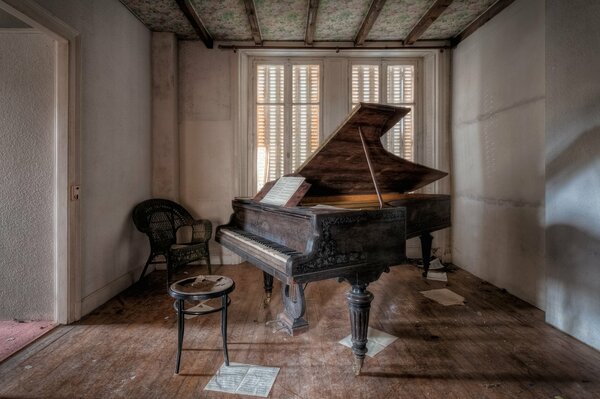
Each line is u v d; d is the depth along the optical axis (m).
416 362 2.05
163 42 4.18
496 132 3.50
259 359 2.09
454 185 4.41
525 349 2.21
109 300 3.15
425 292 3.34
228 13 3.71
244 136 4.57
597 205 2.16
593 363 2.03
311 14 3.63
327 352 2.17
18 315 2.66
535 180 2.95
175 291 1.88
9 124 2.60
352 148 2.32
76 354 2.15
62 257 2.60
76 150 2.66
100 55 3.05
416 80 4.72
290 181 2.36
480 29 3.78
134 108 3.73
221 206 4.46
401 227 2.03
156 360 2.07
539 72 2.89
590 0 2.16
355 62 4.68
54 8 2.43
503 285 3.42
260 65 4.68
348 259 1.83
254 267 4.37
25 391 1.77
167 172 4.23
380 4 3.40
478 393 1.75
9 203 2.61
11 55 2.59
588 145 2.20
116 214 3.34
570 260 2.38
